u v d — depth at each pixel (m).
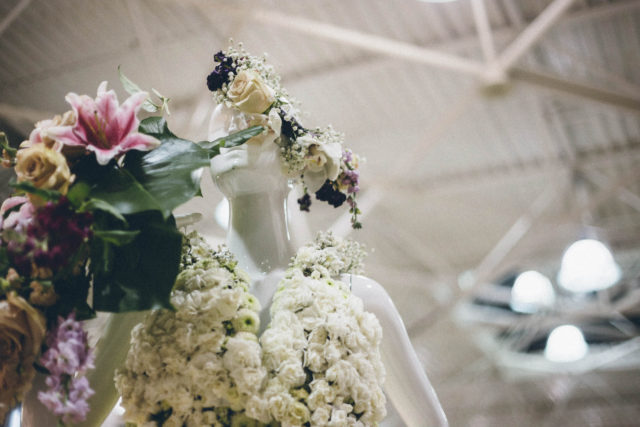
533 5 7.21
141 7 6.71
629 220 12.01
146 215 1.51
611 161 9.97
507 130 9.31
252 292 1.80
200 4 6.43
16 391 1.46
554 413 18.42
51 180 1.44
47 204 1.42
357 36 6.80
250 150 1.85
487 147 9.67
